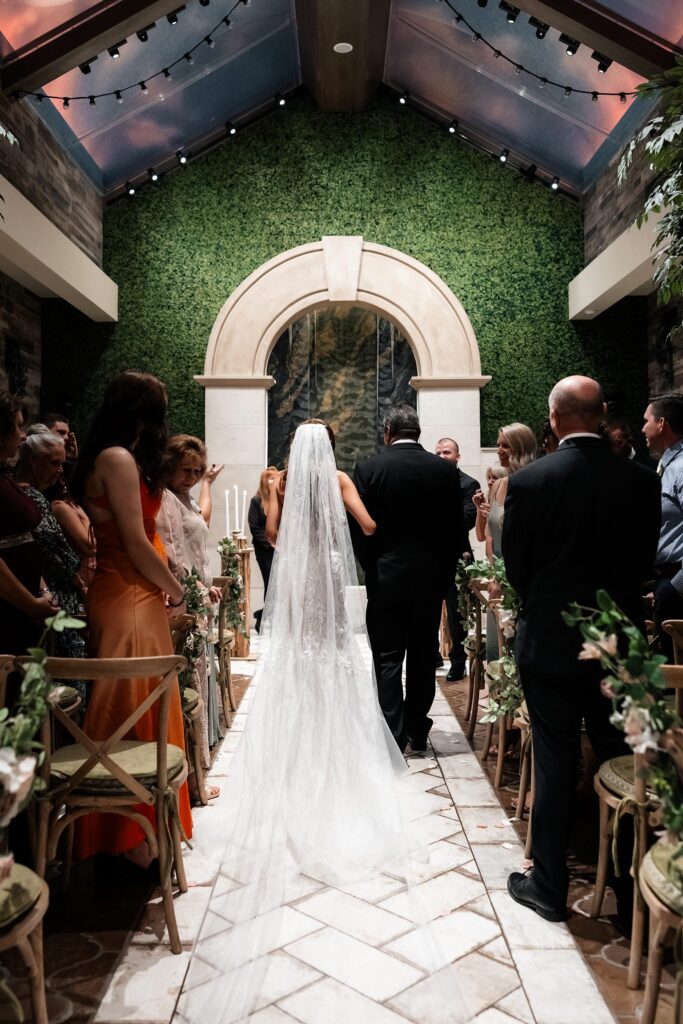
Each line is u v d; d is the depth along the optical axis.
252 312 8.93
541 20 6.24
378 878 3.05
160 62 7.20
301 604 3.70
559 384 2.83
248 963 2.44
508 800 3.88
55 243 7.03
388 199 9.12
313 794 3.43
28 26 6.09
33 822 2.62
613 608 1.67
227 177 9.09
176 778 2.72
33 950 2.08
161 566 2.99
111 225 9.07
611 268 7.46
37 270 6.96
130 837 2.98
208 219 9.09
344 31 7.25
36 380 8.77
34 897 1.93
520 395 9.05
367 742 3.62
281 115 9.11
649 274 7.05
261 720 3.62
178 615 3.66
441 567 4.48
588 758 3.83
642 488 2.72
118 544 3.02
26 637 3.05
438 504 4.43
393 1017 2.22
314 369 10.26
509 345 9.08
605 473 2.71
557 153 8.53
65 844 2.97
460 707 5.53
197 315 9.09
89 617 3.04
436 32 7.44
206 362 8.92
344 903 2.87
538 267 9.09
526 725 3.55
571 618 1.70
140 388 3.00
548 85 7.43
